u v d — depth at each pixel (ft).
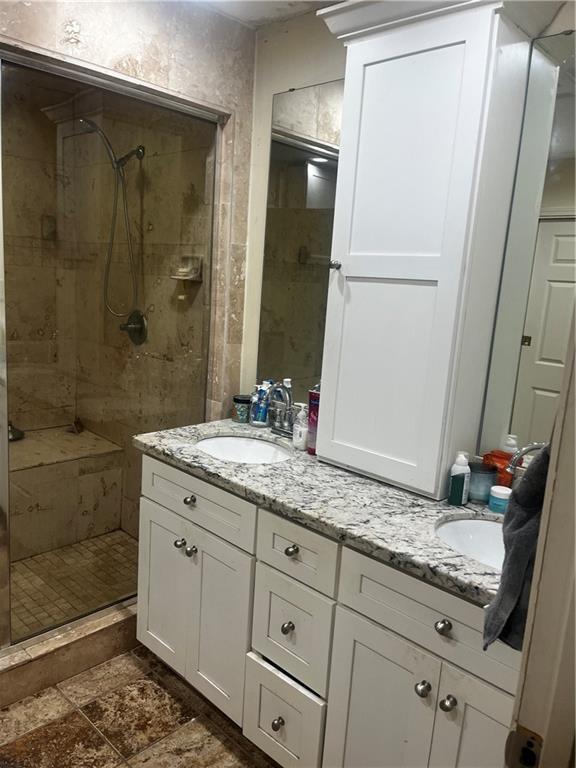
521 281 5.16
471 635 3.82
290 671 5.05
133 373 9.05
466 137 4.63
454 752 3.99
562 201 4.91
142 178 8.29
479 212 4.74
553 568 1.68
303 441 6.45
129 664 6.98
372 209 5.32
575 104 4.75
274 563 5.10
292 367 7.31
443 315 4.88
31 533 7.54
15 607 6.89
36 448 7.93
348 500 5.04
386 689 4.36
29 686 6.34
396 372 5.27
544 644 1.72
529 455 5.19
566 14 4.72
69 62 5.88
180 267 8.09
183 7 6.64
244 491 5.24
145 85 6.47
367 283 5.40
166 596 6.38
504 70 4.63
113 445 8.87
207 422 8.14
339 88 6.50
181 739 5.94
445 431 5.01
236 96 7.32
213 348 7.94
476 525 4.98
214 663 5.83
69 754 5.67
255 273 7.74
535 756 1.76
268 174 7.43
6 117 7.43
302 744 4.97
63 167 8.05
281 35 7.11
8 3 5.39
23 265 7.87
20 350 7.89
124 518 8.96
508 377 5.31
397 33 4.99
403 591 4.19
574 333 1.60
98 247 8.63
